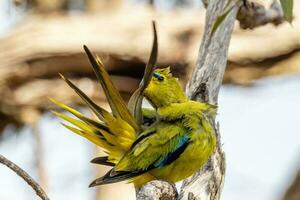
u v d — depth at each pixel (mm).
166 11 17406
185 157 9672
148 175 9844
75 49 16750
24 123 17125
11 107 16781
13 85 16828
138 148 9688
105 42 16812
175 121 9828
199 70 10102
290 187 16453
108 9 17469
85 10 17531
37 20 17125
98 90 16953
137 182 9930
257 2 11000
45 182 15852
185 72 17047
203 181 9352
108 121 9664
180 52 16969
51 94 16875
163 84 9930
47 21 17062
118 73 17172
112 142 9781
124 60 16938
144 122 10102
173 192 9086
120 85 17125
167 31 17078
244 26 11039
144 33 16984
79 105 17078
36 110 16906
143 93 9789
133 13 17297
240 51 17078
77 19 17203
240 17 10945
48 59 16797
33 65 16797
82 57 16797
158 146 9688
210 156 9750
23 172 8242
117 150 9852
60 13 17359
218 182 9508
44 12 17281
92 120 9695
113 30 17000
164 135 9711
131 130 9734
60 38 16797
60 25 17000
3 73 16688
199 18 17234
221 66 10062
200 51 10156
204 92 10031
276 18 10961
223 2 10180
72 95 16906
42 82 16906
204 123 9711
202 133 9656
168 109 9898
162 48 16906
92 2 17469
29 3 17328
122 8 17547
